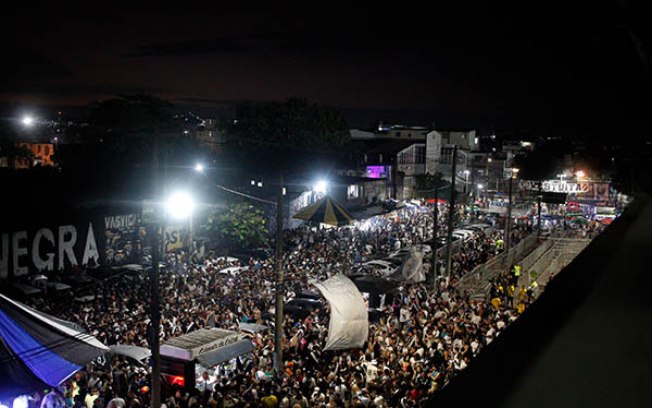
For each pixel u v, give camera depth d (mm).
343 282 18734
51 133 70438
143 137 42250
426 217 57312
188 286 27188
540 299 1377
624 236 2029
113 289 26672
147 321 21453
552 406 811
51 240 33156
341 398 14023
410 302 25203
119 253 37094
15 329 11219
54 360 11320
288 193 51281
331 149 62312
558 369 947
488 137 114438
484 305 25547
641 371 923
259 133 57062
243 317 23125
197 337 17297
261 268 32031
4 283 27656
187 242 39125
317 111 63750
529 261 41438
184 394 15758
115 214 36656
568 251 49781
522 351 1044
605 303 1270
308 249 37844
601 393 852
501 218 60375
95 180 42062
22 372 10773
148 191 39250
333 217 29516
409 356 18047
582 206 61969
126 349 17828
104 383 15312
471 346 17688
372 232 46312
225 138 59406
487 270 34938
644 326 1099
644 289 1353
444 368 16047
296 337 20047
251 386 15391
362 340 18125
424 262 34719
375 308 24922
